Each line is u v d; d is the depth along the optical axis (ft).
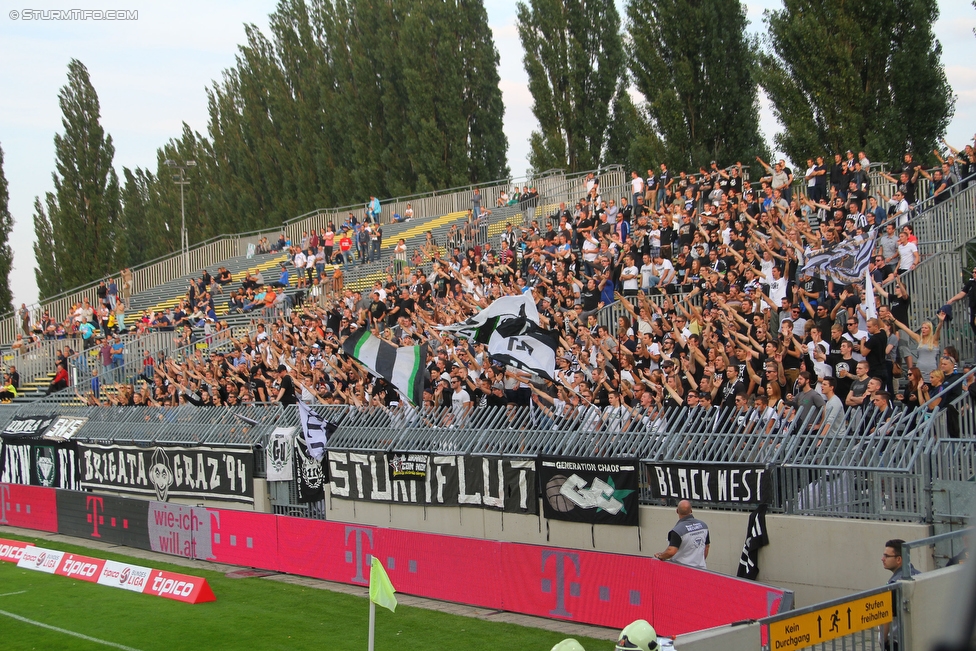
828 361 50.47
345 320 86.33
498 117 182.60
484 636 42.70
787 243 63.52
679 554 39.60
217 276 141.38
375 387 65.92
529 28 161.17
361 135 192.13
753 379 47.16
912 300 58.44
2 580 59.67
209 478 69.10
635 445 47.14
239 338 97.45
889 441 38.58
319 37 207.00
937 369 46.29
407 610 48.03
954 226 63.05
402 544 51.80
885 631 27.76
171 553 65.51
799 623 25.91
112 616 49.60
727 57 128.06
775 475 41.83
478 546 48.03
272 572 59.06
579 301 78.07
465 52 180.14
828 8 112.06
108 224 187.11
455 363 64.18
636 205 93.86
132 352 109.81
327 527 55.88
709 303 63.77
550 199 118.52
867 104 110.11
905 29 108.47
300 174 204.54
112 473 77.10
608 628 42.24
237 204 225.35
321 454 62.34
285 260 140.26
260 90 216.33
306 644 43.16
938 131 109.19
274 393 71.00
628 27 132.26
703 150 126.11
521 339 53.88
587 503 48.34
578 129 159.53
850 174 77.82
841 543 39.19
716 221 77.30
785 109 114.52
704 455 44.65
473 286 84.12
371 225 122.52
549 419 52.16
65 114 184.34
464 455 54.44
